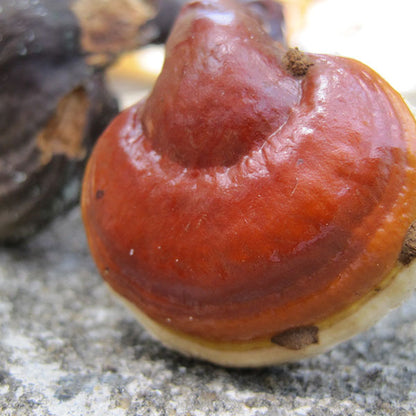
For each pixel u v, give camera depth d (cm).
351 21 58
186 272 15
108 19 26
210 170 16
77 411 16
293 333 16
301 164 15
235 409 16
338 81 16
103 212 17
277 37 23
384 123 15
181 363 18
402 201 15
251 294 15
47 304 23
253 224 15
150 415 15
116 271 17
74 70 25
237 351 16
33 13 25
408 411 16
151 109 17
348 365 18
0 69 24
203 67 16
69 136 26
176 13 26
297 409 16
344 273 15
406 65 51
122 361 18
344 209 15
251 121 15
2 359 18
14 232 28
